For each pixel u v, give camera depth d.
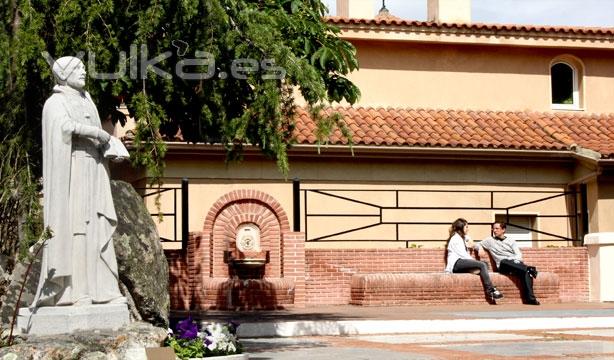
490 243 28.14
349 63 20.25
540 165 33.09
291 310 25.55
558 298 28.16
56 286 12.95
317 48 19.67
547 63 35.44
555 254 29.02
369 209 31.88
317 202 31.47
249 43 16.31
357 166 31.81
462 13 36.06
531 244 33.00
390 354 16.12
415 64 34.44
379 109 33.78
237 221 27.09
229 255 26.84
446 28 33.69
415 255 28.16
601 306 26.66
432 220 32.22
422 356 15.77
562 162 33.16
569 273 29.02
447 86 34.62
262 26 16.36
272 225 27.30
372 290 26.58
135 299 14.97
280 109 16.62
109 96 18.08
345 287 27.52
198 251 25.91
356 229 30.38
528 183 33.03
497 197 32.81
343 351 16.72
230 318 22.38
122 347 12.50
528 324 22.00
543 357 15.61
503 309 25.31
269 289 25.97
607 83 35.88
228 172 30.66
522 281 27.61
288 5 19.78
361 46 34.00
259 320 21.52
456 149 31.70
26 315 13.06
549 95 35.41
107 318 13.19
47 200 12.99
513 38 34.22
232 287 25.72
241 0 16.64
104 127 27.61
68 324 12.82
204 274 25.92
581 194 31.94
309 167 31.44
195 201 30.34
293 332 20.42
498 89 35.03
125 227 15.16
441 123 33.31
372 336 20.23
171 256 26.39
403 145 31.27
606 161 31.44
